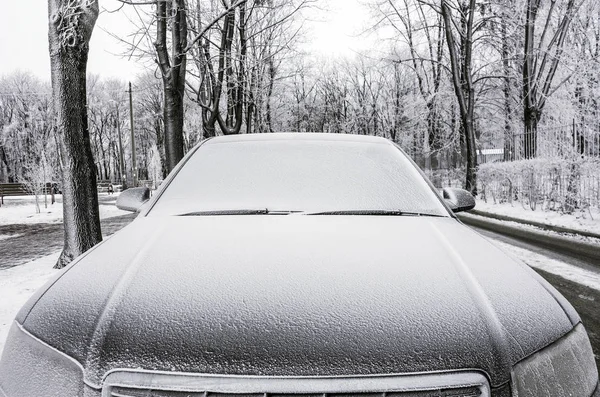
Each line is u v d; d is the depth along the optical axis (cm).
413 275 152
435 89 2681
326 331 122
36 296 161
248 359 116
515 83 2019
